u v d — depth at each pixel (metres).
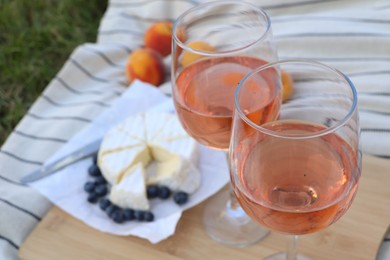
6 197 1.53
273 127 1.03
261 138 0.89
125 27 2.33
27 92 2.37
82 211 1.38
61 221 1.38
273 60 1.15
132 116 1.58
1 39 2.66
